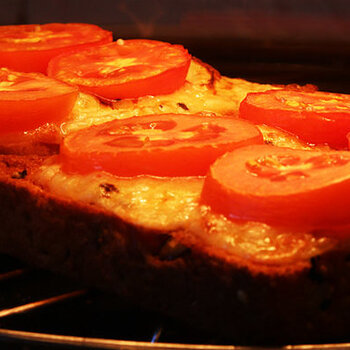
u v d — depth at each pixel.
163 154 0.30
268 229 0.28
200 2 0.79
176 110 0.36
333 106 0.34
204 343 0.29
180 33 0.69
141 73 0.36
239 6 0.79
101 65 0.37
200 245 0.28
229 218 0.28
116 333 0.29
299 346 0.27
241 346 0.28
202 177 0.30
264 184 0.28
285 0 0.79
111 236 0.30
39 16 0.79
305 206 0.27
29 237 0.32
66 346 0.28
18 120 0.33
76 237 0.31
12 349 0.29
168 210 0.29
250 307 0.27
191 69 0.40
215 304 0.28
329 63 0.50
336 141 0.33
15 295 0.31
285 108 0.34
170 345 0.27
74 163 0.30
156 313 0.30
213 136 0.31
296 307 0.27
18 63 0.38
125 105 0.35
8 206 0.32
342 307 0.28
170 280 0.29
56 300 0.30
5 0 0.80
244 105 0.35
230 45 0.61
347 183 0.27
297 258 0.27
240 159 0.29
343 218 0.28
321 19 0.74
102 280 0.30
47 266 0.32
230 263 0.27
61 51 0.39
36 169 0.32
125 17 0.77
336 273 0.28
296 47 0.59
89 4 0.80
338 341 0.28
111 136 0.31
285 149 0.29
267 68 0.49
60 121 0.34
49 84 0.35
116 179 0.30
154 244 0.29
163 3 0.80
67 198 0.31
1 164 0.33
